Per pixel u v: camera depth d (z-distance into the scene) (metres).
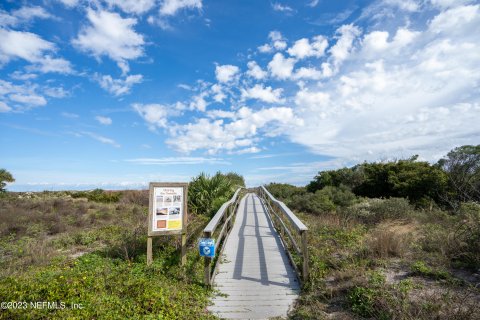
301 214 12.21
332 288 4.38
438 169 15.27
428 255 5.38
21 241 8.16
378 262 5.17
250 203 16.31
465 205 8.03
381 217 10.03
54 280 4.35
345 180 19.70
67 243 7.91
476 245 4.97
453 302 3.54
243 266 5.80
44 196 19.84
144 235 7.43
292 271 5.51
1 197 18.36
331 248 6.38
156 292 4.22
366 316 3.59
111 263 5.77
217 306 4.24
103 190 21.44
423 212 10.41
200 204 12.66
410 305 3.50
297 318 3.86
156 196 5.78
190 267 5.52
